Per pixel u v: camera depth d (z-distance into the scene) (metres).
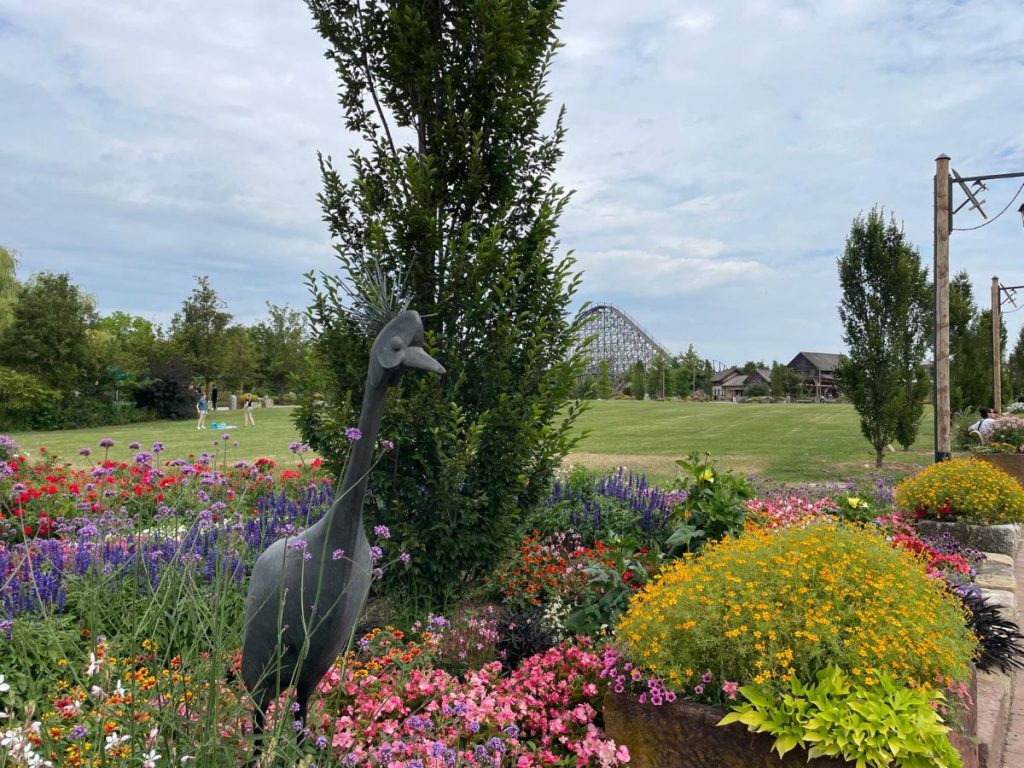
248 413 31.48
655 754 3.16
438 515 5.00
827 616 3.15
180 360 41.34
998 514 8.53
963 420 22.52
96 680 2.63
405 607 4.93
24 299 35.81
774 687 3.00
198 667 2.60
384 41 5.32
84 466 13.04
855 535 3.87
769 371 109.75
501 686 3.78
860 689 2.90
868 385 16.44
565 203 5.42
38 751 2.37
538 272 5.24
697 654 3.23
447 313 5.24
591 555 5.98
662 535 6.88
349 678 3.66
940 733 2.73
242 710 2.61
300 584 2.79
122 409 37.41
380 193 5.28
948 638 3.27
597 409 51.66
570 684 3.78
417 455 4.98
